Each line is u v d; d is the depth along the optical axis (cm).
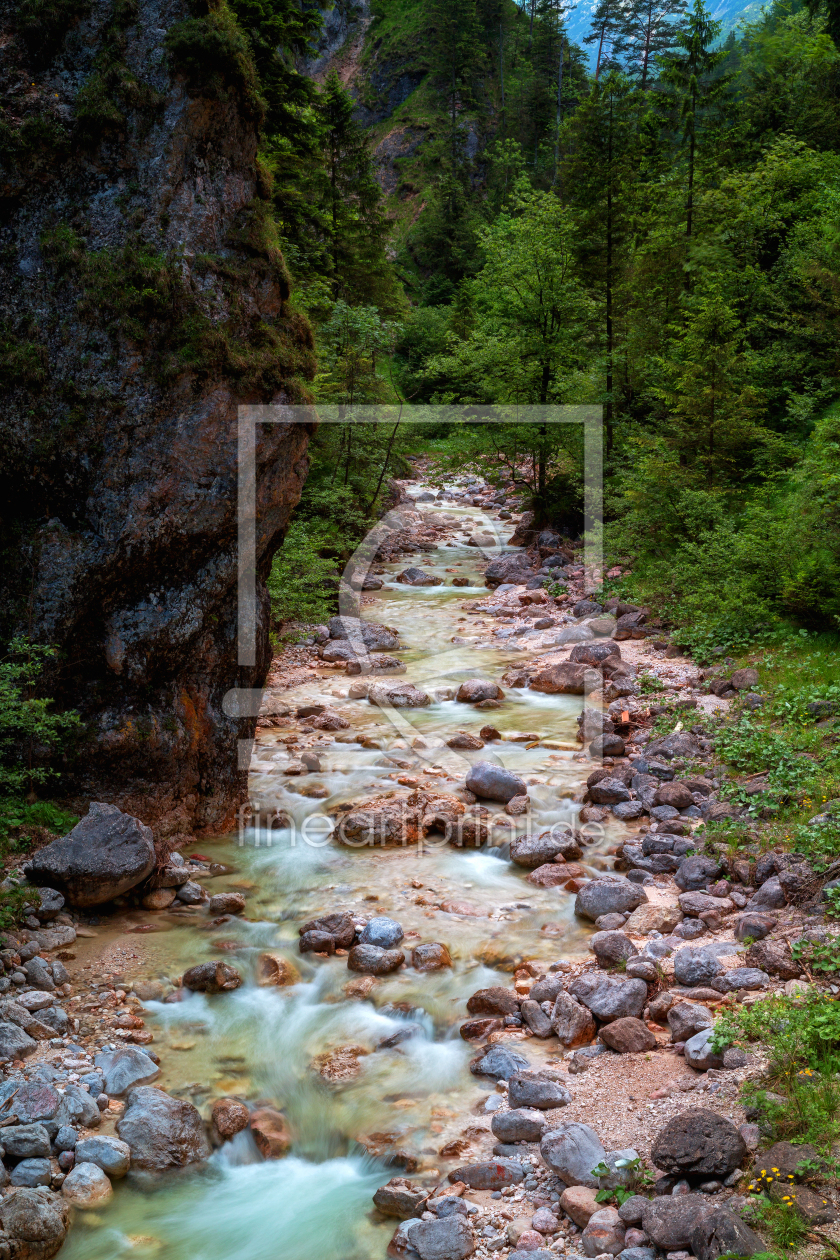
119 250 755
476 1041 584
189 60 754
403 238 6925
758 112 2575
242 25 1973
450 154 7394
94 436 753
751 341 1897
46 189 761
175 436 769
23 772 745
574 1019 570
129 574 773
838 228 1769
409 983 642
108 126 752
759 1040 493
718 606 1305
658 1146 418
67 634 762
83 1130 509
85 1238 449
